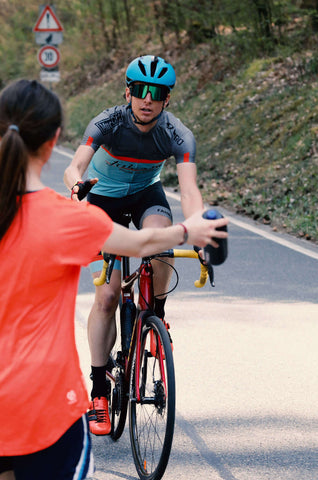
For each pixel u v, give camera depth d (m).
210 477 4.06
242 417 4.84
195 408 4.98
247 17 21.98
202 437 4.55
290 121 16.77
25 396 2.54
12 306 2.58
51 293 2.60
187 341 6.35
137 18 33.12
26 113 2.53
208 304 7.55
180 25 27.25
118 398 4.52
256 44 22.16
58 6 36.19
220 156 17.27
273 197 13.42
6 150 2.49
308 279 8.59
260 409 4.96
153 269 4.57
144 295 4.26
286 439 4.52
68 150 22.34
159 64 4.37
